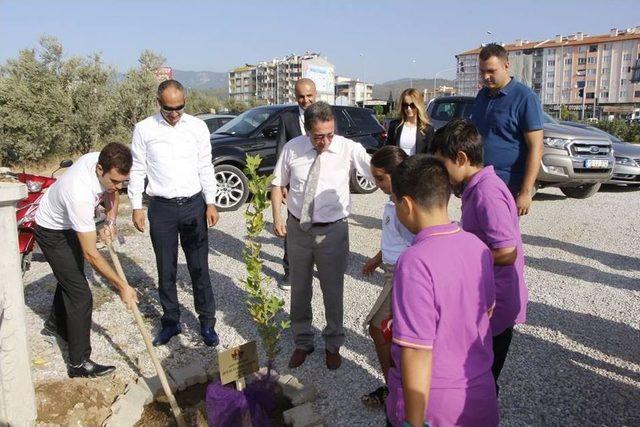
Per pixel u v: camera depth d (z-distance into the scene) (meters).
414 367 1.64
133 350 3.93
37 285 5.29
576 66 90.31
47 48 19.02
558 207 9.09
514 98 3.52
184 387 3.34
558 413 3.11
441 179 1.78
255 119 9.22
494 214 2.29
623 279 5.45
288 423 2.95
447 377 1.74
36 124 17.95
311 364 3.69
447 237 1.77
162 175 3.77
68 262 3.31
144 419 3.09
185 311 4.63
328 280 3.46
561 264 5.95
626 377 3.51
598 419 3.06
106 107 19.77
